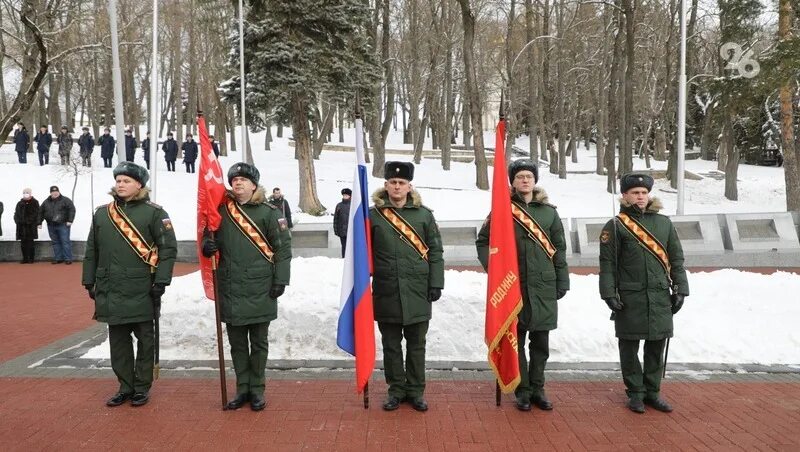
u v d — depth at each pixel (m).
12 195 21.88
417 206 5.34
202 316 6.93
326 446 4.48
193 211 21.16
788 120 21.75
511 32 33.56
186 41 40.88
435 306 6.91
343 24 19.78
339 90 20.53
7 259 16.27
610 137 29.16
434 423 4.93
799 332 6.95
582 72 42.66
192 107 41.22
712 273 9.08
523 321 5.21
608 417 5.07
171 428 4.81
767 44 20.94
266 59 19.12
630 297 5.20
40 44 13.73
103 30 21.53
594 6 40.25
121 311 5.16
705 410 5.22
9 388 5.75
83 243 16.36
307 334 6.86
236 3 19.84
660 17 36.22
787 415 5.10
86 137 26.38
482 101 45.22
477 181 27.67
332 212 22.77
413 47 35.94
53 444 4.51
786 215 14.62
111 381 5.97
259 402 5.20
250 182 5.30
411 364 5.27
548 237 5.30
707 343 6.80
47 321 8.86
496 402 5.37
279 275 5.26
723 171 38.44
